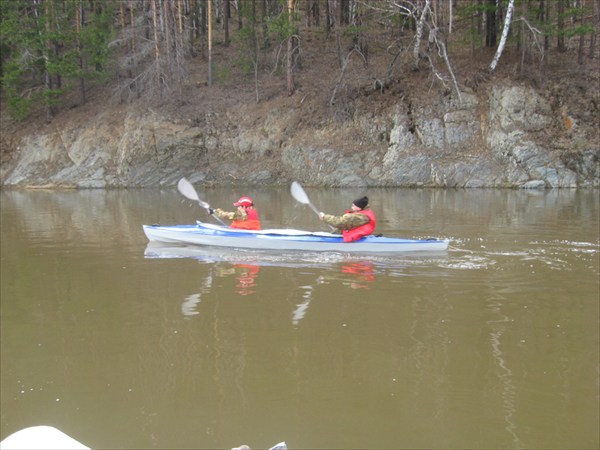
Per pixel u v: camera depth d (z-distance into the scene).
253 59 28.22
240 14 29.64
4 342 4.93
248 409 3.66
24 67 28.83
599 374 4.07
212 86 28.86
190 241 9.70
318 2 34.06
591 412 3.54
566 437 3.29
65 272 7.57
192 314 5.60
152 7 26.67
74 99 30.86
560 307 5.70
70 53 28.78
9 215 14.59
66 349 4.73
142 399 3.83
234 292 6.41
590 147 21.59
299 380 4.05
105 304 6.01
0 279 7.23
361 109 25.17
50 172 27.53
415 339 4.82
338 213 14.48
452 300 6.00
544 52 23.61
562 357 4.39
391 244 8.79
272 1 30.22
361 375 4.11
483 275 7.14
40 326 5.34
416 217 12.91
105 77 29.55
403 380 4.03
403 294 6.27
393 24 27.88
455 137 23.11
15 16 28.83
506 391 3.84
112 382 4.09
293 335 4.95
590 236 9.91
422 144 23.34
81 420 3.58
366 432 3.37
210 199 19.05
